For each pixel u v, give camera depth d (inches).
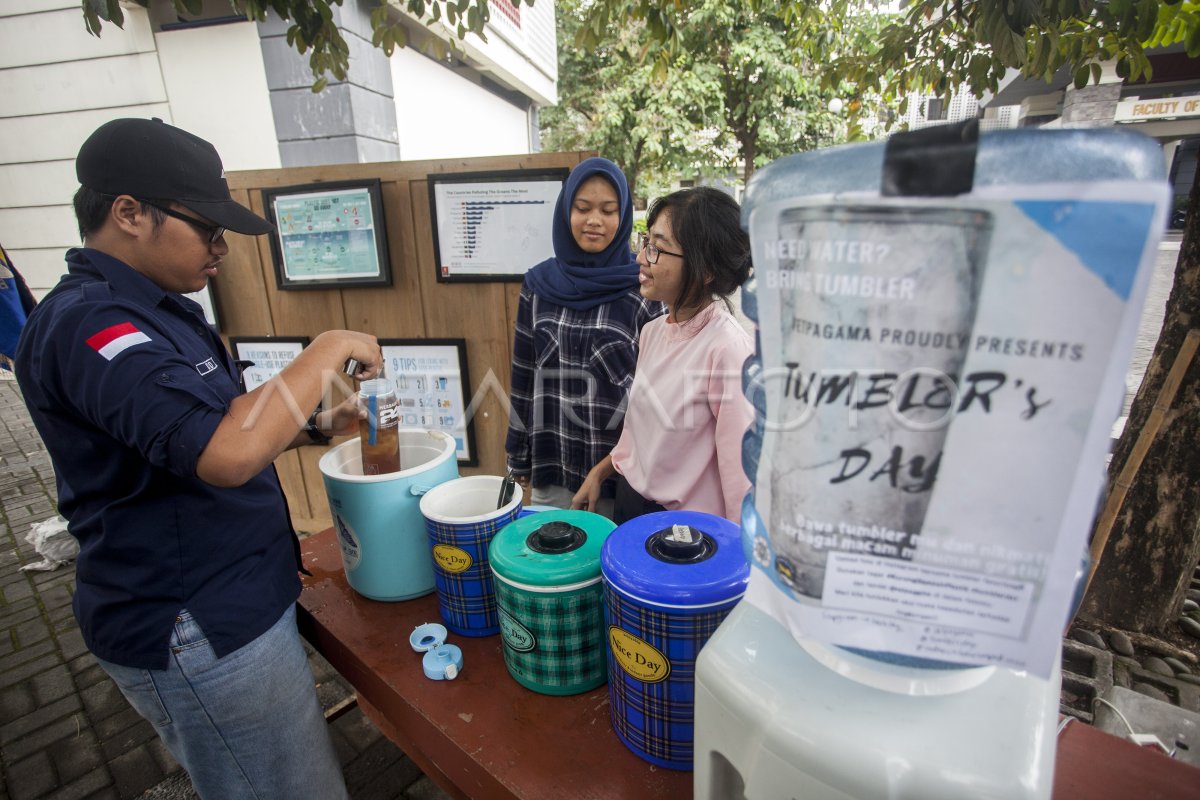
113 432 34.0
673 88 339.6
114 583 39.0
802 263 17.6
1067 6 56.9
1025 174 14.4
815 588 19.4
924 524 17.5
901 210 15.6
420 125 166.1
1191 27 66.0
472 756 33.3
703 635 28.7
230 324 108.2
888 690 20.8
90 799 75.8
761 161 386.3
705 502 54.6
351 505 45.8
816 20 113.5
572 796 30.6
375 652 42.2
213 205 39.6
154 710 41.3
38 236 161.8
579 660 36.4
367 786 76.9
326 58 77.2
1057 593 16.4
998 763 18.6
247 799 44.2
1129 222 13.8
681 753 31.1
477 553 41.1
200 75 135.2
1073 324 14.8
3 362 95.6
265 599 42.3
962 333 15.8
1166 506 94.0
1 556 130.5
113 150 37.1
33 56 140.3
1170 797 29.6
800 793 20.4
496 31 195.2
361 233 95.2
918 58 98.1
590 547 36.5
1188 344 88.3
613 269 71.7
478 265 92.6
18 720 88.1
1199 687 87.4
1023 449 16.0
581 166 70.6
